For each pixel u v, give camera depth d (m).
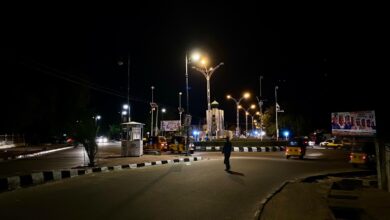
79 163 26.45
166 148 40.31
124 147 33.09
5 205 11.11
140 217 9.72
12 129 56.66
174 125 70.62
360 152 24.05
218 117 59.88
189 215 10.09
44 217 9.59
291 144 32.12
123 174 19.44
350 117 43.88
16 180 14.98
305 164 26.25
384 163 13.86
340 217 10.05
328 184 16.58
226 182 16.55
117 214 10.00
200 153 41.31
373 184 16.09
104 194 13.07
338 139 59.53
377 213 9.68
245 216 10.16
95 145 23.25
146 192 13.54
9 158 32.25
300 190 14.78
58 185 15.33
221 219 9.77
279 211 10.69
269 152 44.16
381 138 14.12
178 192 13.65
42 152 42.81
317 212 10.54
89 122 23.31
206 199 12.46
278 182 17.23
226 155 21.58
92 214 9.97
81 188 14.45
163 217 9.79
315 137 78.94
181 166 23.95
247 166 23.89
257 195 13.52
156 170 21.47
